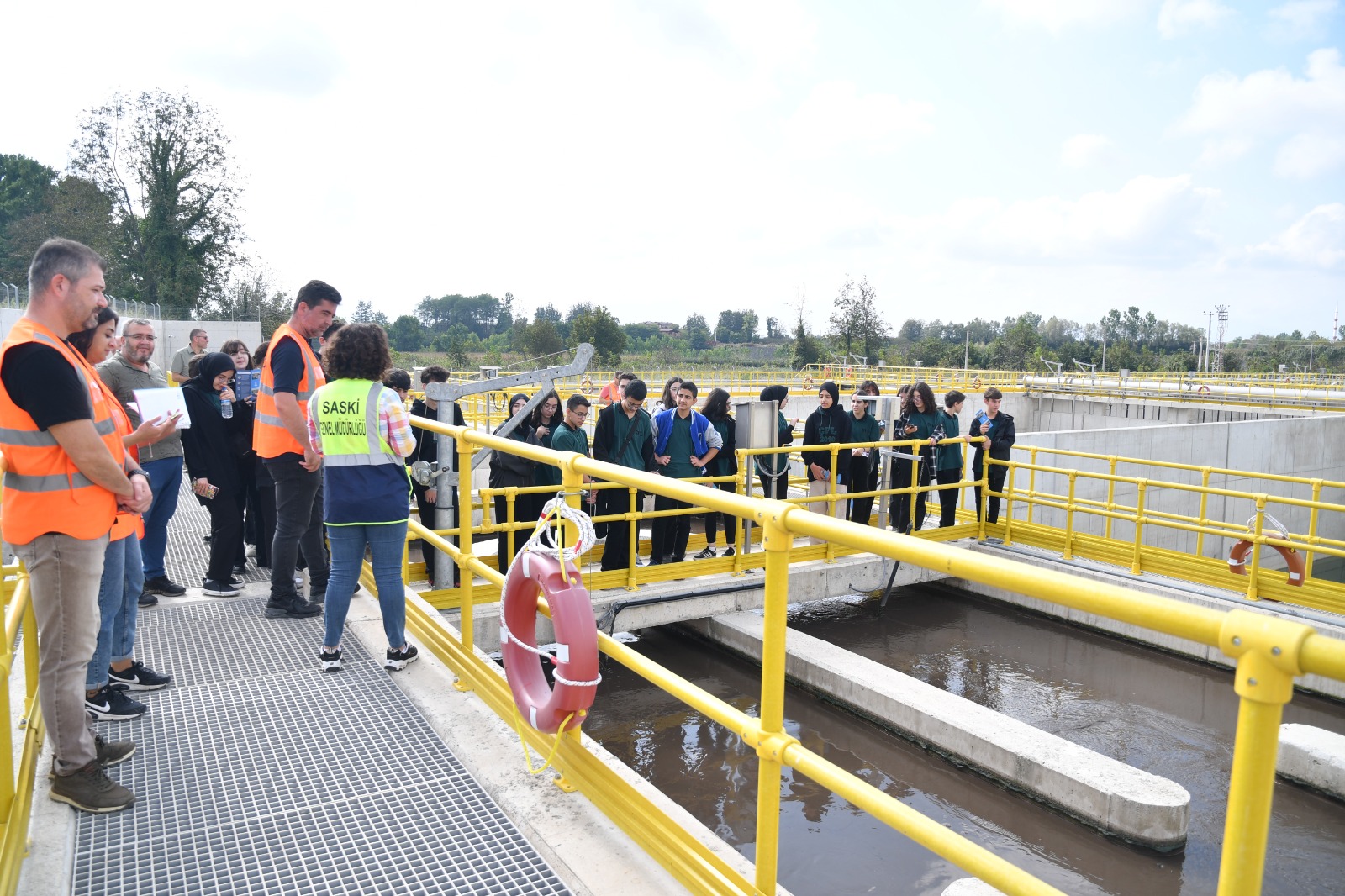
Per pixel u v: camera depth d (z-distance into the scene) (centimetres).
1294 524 2269
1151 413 3067
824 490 825
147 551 498
